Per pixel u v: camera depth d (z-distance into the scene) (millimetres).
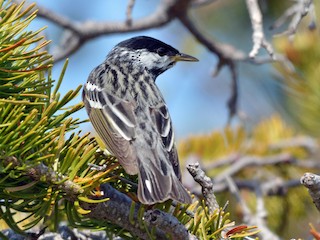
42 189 6914
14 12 7203
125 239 7516
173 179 7684
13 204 6891
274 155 12742
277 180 11852
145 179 7551
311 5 10289
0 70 6891
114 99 9305
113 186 7781
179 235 7141
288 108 14188
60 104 7121
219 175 12477
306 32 12461
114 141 8141
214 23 16969
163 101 9383
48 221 8438
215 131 12797
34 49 7039
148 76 10047
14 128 6707
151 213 7113
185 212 7402
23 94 6777
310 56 12391
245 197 12117
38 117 7125
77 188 6777
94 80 9906
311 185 6961
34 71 6863
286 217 12008
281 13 15438
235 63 15141
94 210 7215
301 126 13055
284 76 12602
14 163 6594
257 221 10508
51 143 6613
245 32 16875
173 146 8531
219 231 7055
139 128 8688
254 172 12820
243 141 12750
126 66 10375
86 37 14719
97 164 7895
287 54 12438
